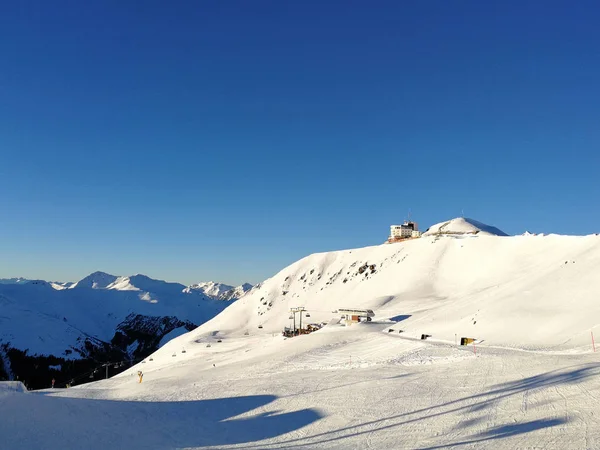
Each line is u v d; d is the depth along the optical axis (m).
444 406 31.97
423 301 128.38
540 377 36.16
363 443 25.95
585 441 21.33
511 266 128.50
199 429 31.59
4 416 25.97
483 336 66.12
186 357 133.50
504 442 22.80
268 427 31.83
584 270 78.81
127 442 26.48
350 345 78.06
